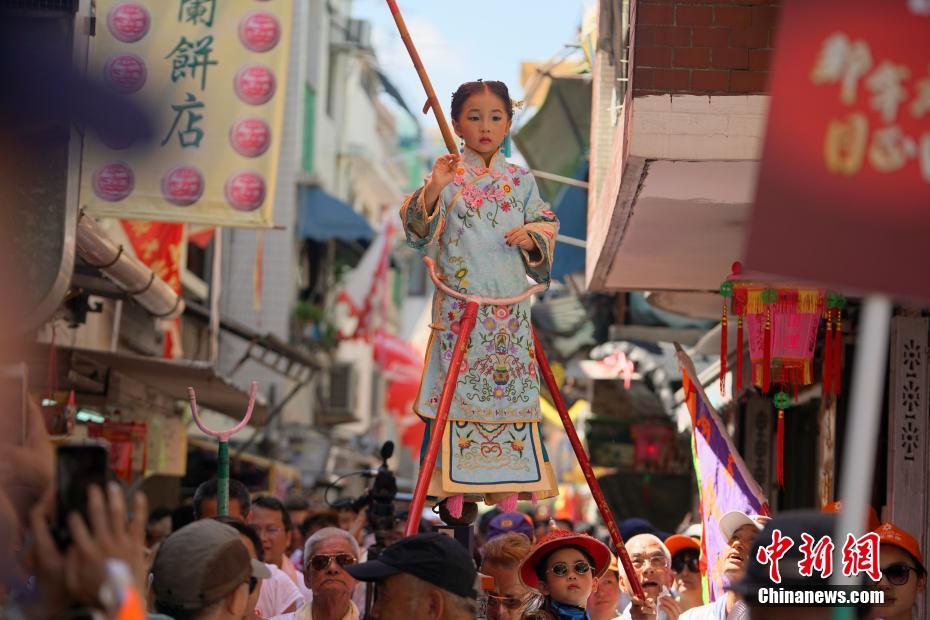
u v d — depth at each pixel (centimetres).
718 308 1034
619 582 779
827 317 699
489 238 541
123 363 1145
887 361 820
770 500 1227
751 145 615
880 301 279
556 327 1577
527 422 541
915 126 280
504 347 540
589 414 1809
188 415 1869
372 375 3919
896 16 283
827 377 704
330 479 2528
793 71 287
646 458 1634
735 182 659
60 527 349
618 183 687
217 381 1248
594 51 1079
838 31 286
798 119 285
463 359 536
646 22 627
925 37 282
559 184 1455
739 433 1250
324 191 2705
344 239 2683
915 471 790
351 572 427
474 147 551
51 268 614
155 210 968
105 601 316
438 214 532
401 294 4284
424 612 419
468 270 539
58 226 614
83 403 1141
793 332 698
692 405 750
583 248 1367
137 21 983
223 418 2320
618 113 865
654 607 571
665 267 886
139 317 1783
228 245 2564
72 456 359
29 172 616
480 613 588
